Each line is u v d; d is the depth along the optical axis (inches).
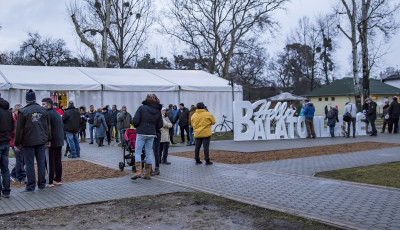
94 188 294.0
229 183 305.7
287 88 2640.3
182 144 656.4
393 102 797.2
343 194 259.1
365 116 795.4
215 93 891.4
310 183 298.4
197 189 284.4
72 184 311.7
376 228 184.5
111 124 692.1
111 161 452.4
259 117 708.0
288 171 355.6
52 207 236.4
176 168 390.6
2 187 275.6
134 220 209.0
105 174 361.1
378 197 248.5
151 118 332.5
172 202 248.4
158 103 341.1
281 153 493.7
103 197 262.4
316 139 701.3
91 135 692.1
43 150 290.2
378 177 317.4
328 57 2267.5
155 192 277.1
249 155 478.9
